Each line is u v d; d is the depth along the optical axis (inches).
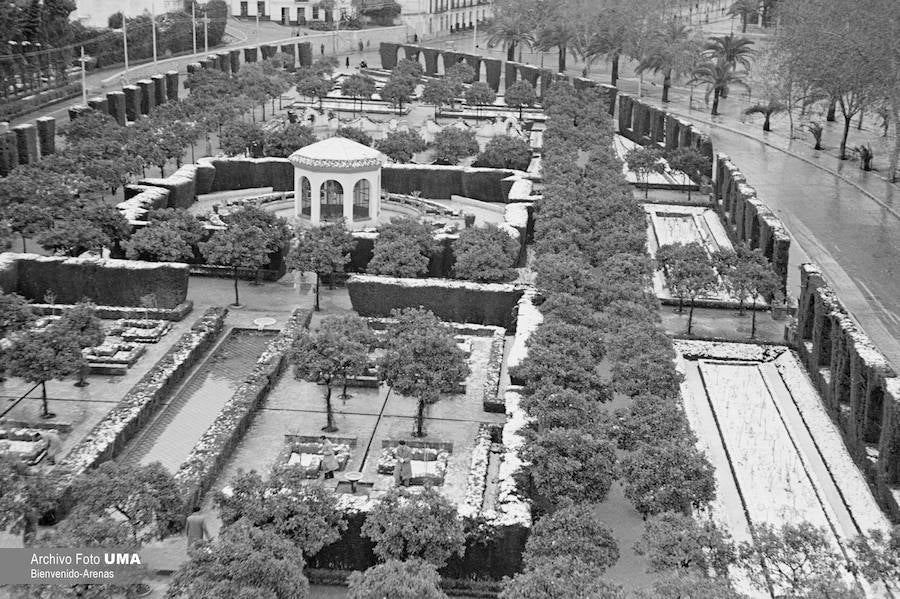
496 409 3398.1
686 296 4375.0
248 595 2075.5
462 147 6225.4
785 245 4343.0
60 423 3181.6
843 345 3339.1
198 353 3752.5
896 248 5241.1
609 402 3361.2
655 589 2085.4
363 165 5152.6
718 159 5940.0
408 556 2385.6
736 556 2297.0
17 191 4613.7
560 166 5708.7
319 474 2979.8
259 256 4188.0
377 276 4173.2
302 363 3184.1
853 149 7426.2
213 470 2906.0
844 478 3065.9
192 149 6505.9
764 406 3499.0
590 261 4431.6
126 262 4099.4
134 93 7293.3
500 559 2484.0
